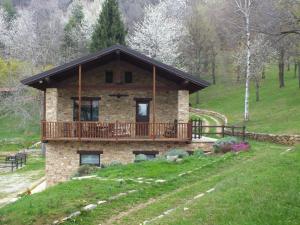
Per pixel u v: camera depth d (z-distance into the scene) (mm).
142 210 15328
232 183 16297
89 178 20922
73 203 16188
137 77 31312
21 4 133875
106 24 62531
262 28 34312
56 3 119750
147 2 105812
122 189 18359
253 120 48969
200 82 28953
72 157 29109
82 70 31000
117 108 31547
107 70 31203
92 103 31594
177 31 74250
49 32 75062
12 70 67500
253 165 20031
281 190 14297
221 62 82812
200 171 21438
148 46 70000
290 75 71562
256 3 48250
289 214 12227
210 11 81625
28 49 63938
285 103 54844
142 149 29234
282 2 32219
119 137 29203
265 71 72250
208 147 29312
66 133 29172
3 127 68375
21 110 59000
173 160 24438
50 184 29047
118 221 14305
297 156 20391
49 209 15602
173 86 30672
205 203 14016
